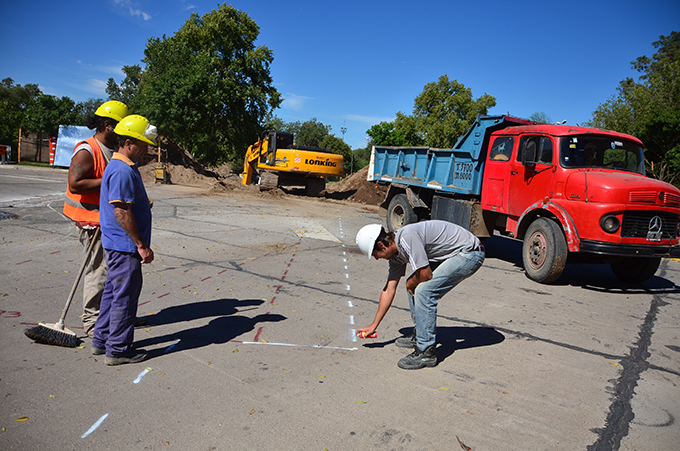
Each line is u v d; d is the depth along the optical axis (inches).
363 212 637.3
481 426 104.7
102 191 124.3
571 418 111.4
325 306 195.0
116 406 104.3
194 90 1208.8
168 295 198.5
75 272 222.5
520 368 141.7
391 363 139.0
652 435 105.5
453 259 135.0
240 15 1600.6
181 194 659.4
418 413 108.8
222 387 116.6
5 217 363.6
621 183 246.1
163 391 113.0
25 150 1494.8
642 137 895.7
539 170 290.4
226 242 330.0
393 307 200.4
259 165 852.0
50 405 103.1
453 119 1658.5
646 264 277.6
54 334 134.8
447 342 162.1
